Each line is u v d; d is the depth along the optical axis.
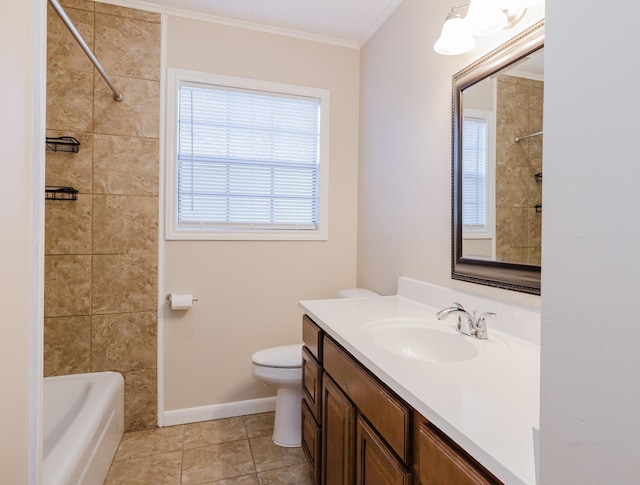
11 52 0.77
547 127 0.43
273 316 2.36
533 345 1.12
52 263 1.97
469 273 1.44
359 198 2.48
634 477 0.34
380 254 2.18
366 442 1.06
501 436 0.63
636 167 0.34
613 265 0.36
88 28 1.99
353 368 1.15
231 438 2.04
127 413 2.10
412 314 1.53
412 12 1.84
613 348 0.36
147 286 2.12
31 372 0.88
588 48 0.38
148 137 2.10
